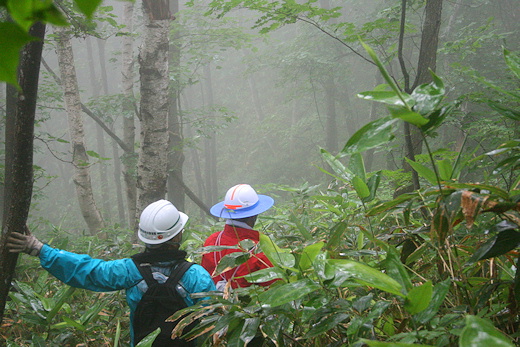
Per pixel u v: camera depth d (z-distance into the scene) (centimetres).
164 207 235
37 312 270
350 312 153
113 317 311
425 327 148
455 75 842
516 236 133
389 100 115
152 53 499
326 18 412
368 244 238
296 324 175
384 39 451
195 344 229
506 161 146
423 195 158
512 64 140
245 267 250
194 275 227
